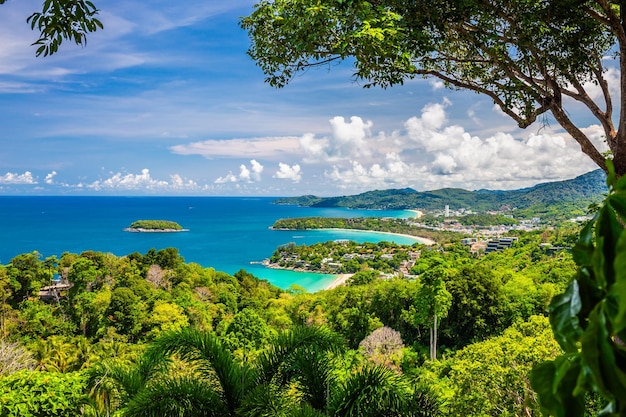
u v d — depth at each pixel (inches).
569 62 213.0
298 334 277.1
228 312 2007.9
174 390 239.8
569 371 31.8
